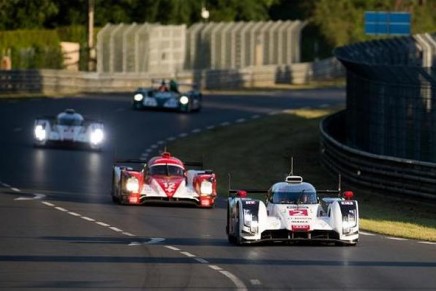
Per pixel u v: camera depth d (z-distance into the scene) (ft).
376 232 241.14
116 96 629.10
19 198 290.97
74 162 377.91
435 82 329.52
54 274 175.52
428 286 168.55
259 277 175.01
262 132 506.89
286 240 210.59
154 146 440.04
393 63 479.82
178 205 285.43
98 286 164.96
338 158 369.09
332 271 181.98
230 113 572.51
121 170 284.00
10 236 222.07
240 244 212.84
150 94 561.84
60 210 268.00
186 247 209.97
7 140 433.89
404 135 346.13
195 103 567.59
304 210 214.28
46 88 648.38
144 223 247.91
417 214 296.71
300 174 387.34
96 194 305.32
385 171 328.08
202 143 460.55
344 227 211.41
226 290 162.91
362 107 386.73
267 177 381.60
